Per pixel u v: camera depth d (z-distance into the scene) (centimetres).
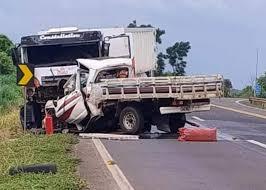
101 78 2122
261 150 1722
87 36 2339
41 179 1137
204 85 2008
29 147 1664
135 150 1708
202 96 2008
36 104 2352
